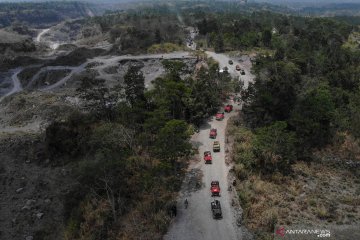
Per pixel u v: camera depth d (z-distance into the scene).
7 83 141.12
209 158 63.78
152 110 77.81
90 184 55.94
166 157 56.97
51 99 114.88
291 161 65.88
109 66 147.38
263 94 76.62
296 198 54.97
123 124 72.94
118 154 59.31
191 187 57.16
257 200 52.91
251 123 79.38
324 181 60.53
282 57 127.56
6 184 71.88
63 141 79.69
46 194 67.75
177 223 49.25
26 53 185.12
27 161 79.50
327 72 116.56
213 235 46.78
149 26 197.75
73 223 52.84
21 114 106.31
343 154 70.25
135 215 51.22
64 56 163.75
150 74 138.25
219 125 80.44
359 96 95.56
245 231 47.22
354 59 135.50
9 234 57.50
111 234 48.25
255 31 183.38
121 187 56.44
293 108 76.69
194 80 96.69
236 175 59.22
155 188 55.09
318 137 73.19
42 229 57.81
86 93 88.62
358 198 55.59
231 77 109.44
